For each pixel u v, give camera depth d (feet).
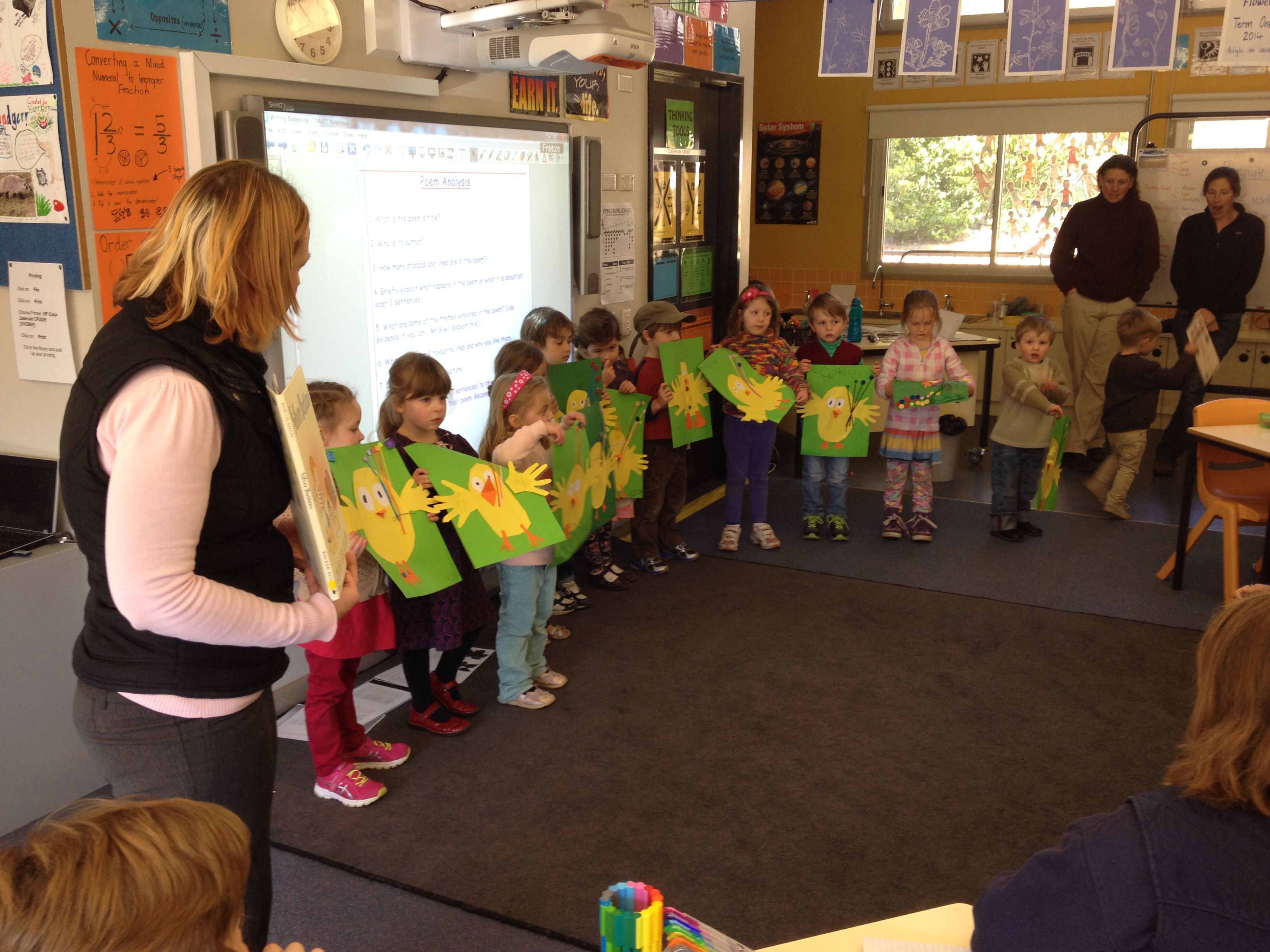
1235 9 10.30
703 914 6.88
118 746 4.20
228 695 4.26
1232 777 2.88
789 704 9.98
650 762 8.90
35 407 8.46
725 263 18.13
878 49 24.02
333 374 9.86
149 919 2.41
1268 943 2.73
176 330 3.96
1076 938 2.93
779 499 17.53
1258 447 11.25
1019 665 10.85
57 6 7.28
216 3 8.35
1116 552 14.49
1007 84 22.93
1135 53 10.44
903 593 12.96
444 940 6.65
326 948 6.56
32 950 2.31
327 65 9.33
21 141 7.79
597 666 10.86
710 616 12.23
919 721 9.64
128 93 7.80
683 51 15.69
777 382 14.21
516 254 12.27
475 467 8.53
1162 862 2.86
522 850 7.63
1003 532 15.11
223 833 2.70
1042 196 23.57
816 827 7.92
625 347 15.05
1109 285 18.79
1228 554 12.10
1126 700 10.07
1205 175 18.65
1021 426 14.56
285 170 8.95
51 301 8.04
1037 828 7.91
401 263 10.48
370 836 7.81
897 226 25.11
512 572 9.64
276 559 4.49
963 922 3.91
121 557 3.74
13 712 7.73
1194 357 15.08
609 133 14.03
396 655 11.20
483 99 11.49
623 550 14.89
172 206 4.07
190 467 3.85
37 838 2.49
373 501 7.95
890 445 14.79
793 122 25.32
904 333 14.99
